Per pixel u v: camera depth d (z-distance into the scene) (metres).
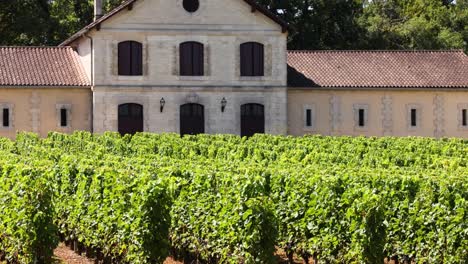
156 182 19.92
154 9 52.03
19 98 51.59
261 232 19.28
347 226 20.86
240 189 20.34
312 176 22.88
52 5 73.31
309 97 55.31
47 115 51.94
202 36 52.59
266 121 53.28
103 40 51.56
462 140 47.94
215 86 52.72
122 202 20.50
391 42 80.56
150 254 19.77
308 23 73.50
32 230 19.64
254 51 53.22
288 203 22.41
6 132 51.41
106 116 51.66
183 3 52.44
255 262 19.34
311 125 55.34
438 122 56.28
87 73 52.84
